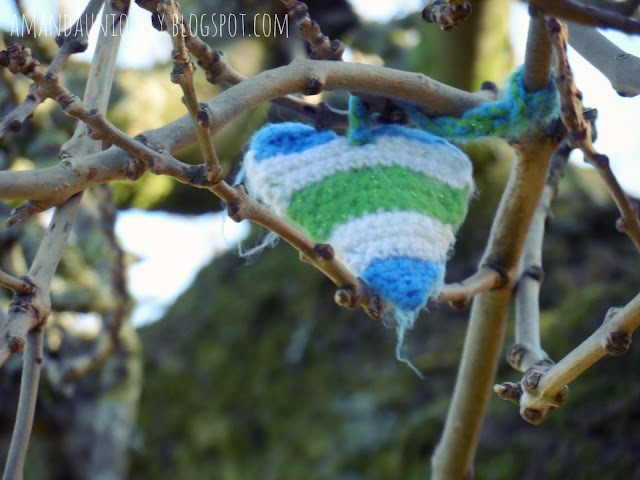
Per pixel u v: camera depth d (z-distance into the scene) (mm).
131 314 981
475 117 485
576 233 1174
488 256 543
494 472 896
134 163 450
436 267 471
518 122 484
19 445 441
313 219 480
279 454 1220
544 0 391
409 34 1107
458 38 988
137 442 1227
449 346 1154
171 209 1030
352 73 476
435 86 485
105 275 910
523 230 534
